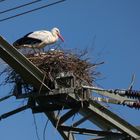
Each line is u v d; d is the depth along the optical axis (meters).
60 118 12.18
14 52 10.37
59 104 11.89
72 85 11.70
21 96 11.85
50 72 11.93
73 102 11.88
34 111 12.06
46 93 11.58
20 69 10.72
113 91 12.13
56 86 11.59
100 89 11.92
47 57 12.29
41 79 11.23
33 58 12.34
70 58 12.49
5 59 10.45
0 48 10.13
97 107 12.16
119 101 12.32
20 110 12.03
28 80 11.18
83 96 11.71
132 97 12.38
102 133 12.52
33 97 11.79
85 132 12.44
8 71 12.14
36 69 10.94
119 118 12.46
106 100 12.09
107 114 12.38
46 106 11.94
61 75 11.97
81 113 12.54
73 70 12.32
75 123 12.48
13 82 12.05
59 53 12.53
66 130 12.36
